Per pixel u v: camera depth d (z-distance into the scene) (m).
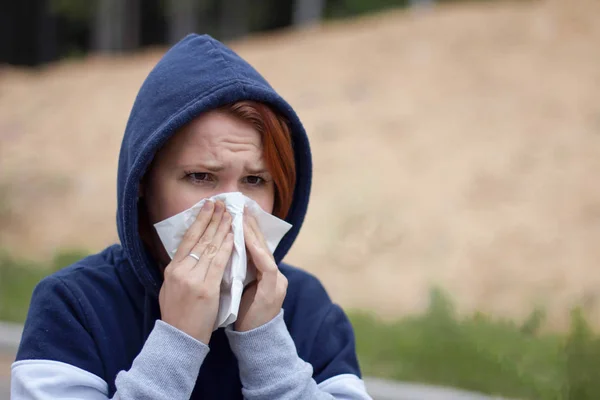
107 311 2.73
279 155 2.75
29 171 18.95
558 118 17.77
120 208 2.81
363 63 22.61
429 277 12.90
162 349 2.47
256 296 2.65
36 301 2.68
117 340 2.71
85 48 51.75
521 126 17.61
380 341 9.43
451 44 22.73
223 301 2.62
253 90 2.69
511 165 16.03
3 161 19.72
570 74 19.81
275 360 2.61
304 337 2.91
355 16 47.66
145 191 2.87
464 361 8.50
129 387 2.40
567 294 12.02
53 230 16.50
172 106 2.70
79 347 2.59
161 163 2.74
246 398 2.62
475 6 26.56
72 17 47.88
